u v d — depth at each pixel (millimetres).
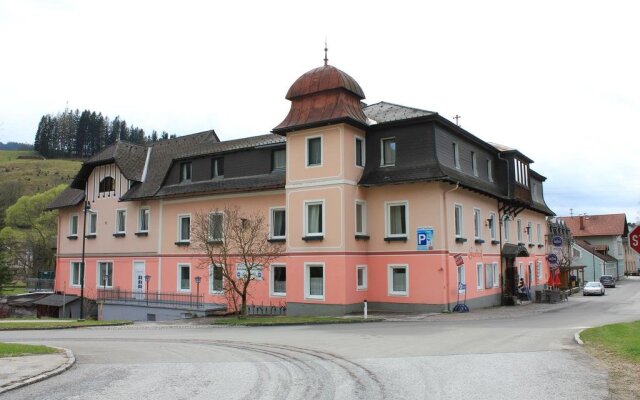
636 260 119750
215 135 40438
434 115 26234
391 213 27688
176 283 34688
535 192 43906
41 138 161500
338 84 27375
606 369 10367
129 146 39688
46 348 14297
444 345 14422
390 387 9359
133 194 37219
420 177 25656
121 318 34812
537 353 12531
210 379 10367
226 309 30766
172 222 35344
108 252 39281
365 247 27750
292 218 27828
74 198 42938
